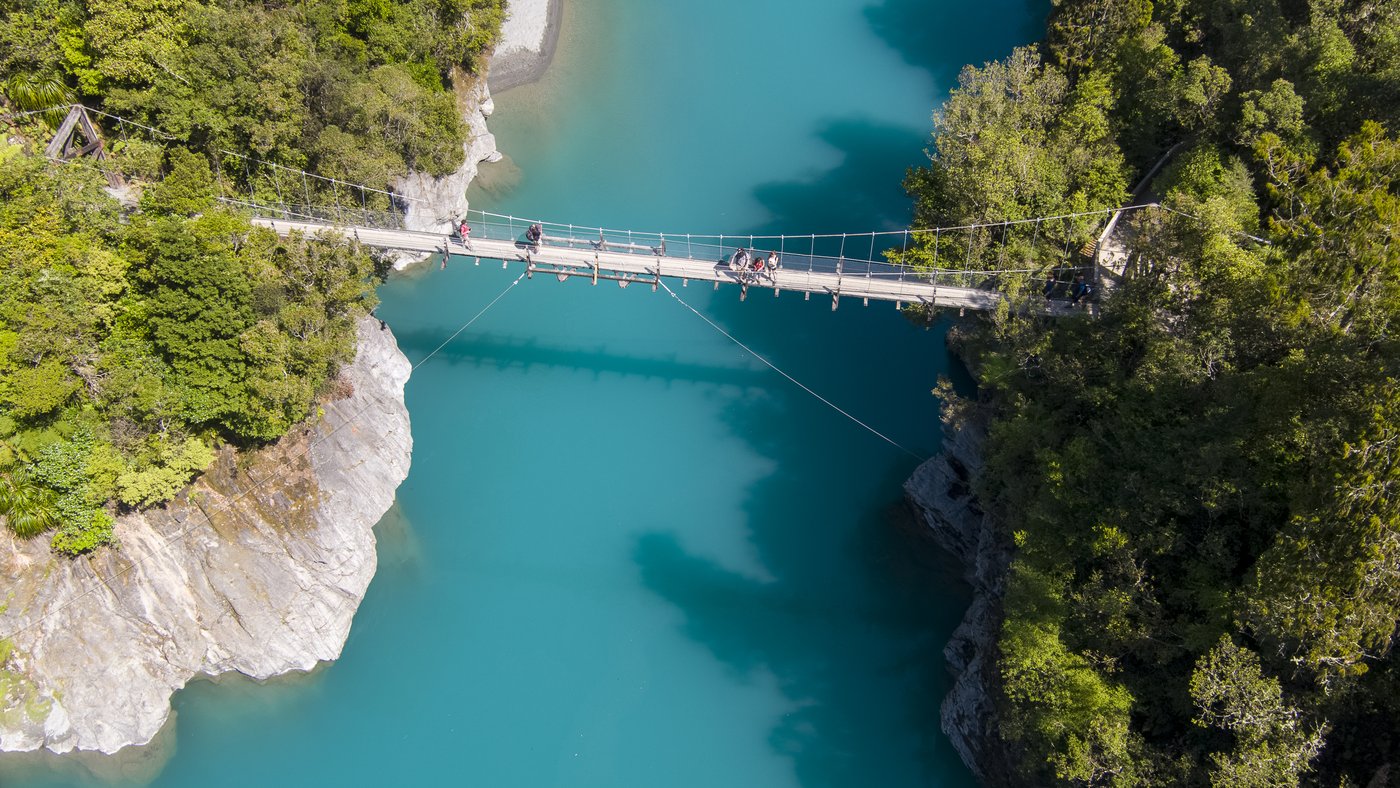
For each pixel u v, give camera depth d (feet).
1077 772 170.81
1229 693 155.12
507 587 257.55
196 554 225.76
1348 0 245.45
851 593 259.60
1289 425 166.40
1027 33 415.23
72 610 216.13
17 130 245.86
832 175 362.33
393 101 290.56
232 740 229.25
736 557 266.36
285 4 279.90
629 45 407.03
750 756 230.89
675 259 264.72
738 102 388.37
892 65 406.00
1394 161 183.62
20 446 207.41
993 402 240.94
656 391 300.81
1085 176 247.91
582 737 232.32
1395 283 164.14
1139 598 182.19
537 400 296.10
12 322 205.98
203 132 254.47
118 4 241.55
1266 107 224.33
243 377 224.12
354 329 251.39
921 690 241.76
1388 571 143.84
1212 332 189.88
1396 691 153.89
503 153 362.33
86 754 219.00
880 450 289.74
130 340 220.02
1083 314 216.74
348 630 245.04
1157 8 285.02
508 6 391.04
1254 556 176.14
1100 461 195.21
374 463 259.80
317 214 267.80
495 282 323.98
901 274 249.75
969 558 259.80
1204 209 197.47
